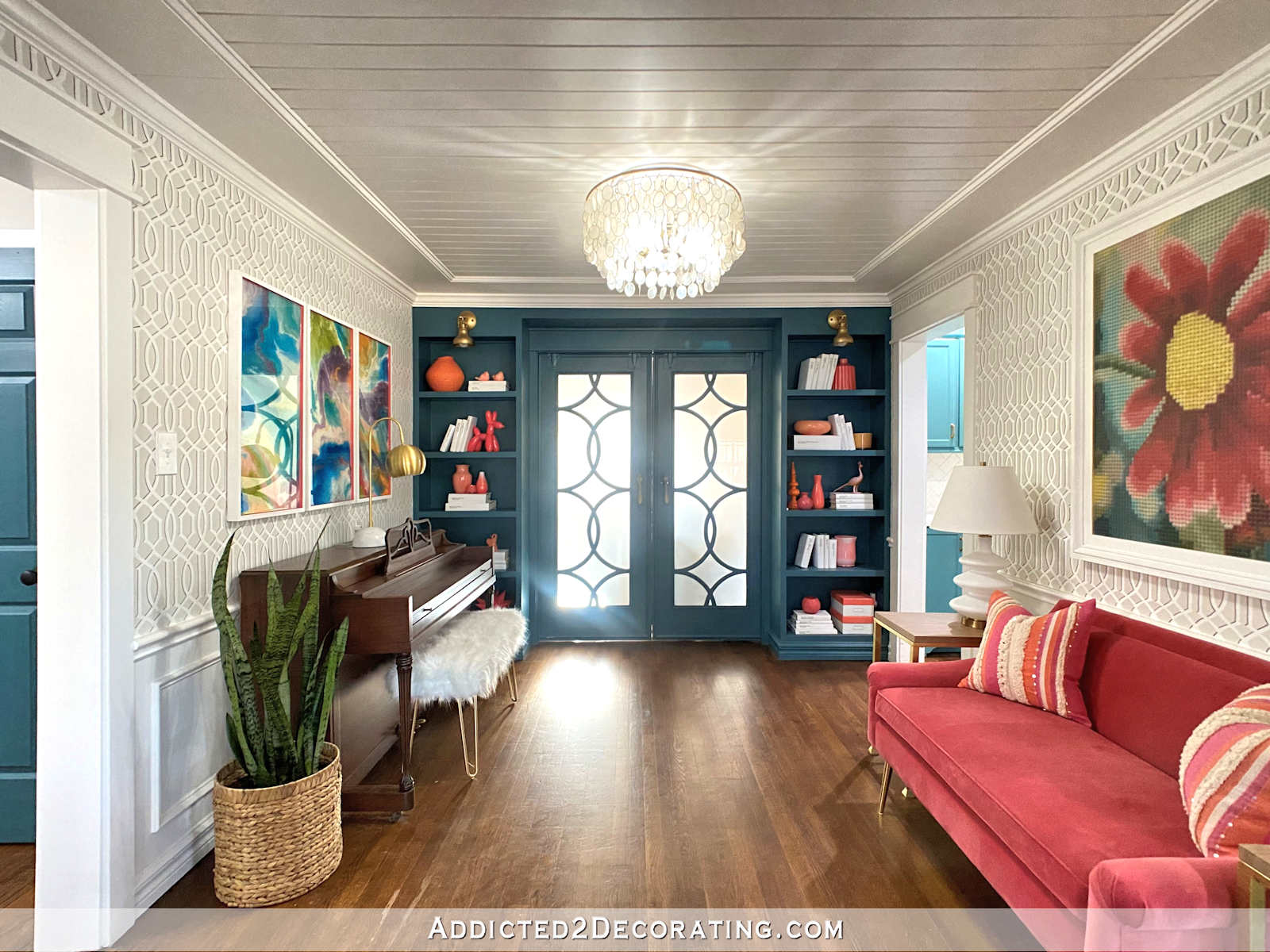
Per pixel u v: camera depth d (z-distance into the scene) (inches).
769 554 199.2
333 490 129.5
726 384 200.2
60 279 74.2
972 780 74.3
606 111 88.4
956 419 201.9
